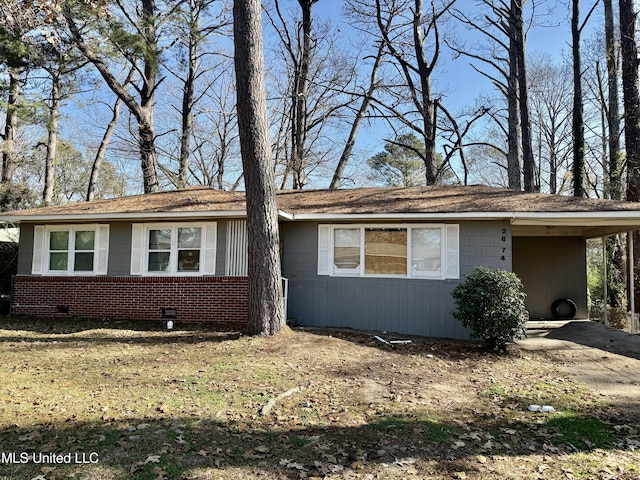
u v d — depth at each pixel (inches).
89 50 669.3
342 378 249.4
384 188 549.6
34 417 175.2
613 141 703.1
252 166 349.7
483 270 346.0
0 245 587.5
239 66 354.0
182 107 1024.9
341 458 150.0
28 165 1051.9
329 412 194.4
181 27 793.6
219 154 1067.9
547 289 555.2
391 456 152.8
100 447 150.6
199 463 142.7
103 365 264.7
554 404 217.9
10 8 323.3
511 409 208.5
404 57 869.2
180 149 994.7
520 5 757.9
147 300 452.4
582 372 288.0
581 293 547.8
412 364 292.0
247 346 312.8
